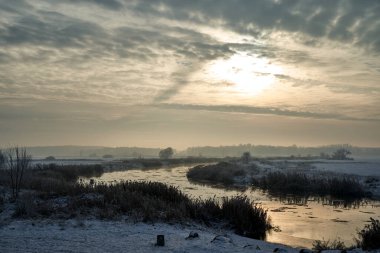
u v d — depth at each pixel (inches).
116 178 1980.8
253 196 1291.8
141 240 495.8
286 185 1519.4
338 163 3462.1
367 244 542.6
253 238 651.5
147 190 877.2
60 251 425.1
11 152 1065.5
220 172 1978.3
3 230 559.2
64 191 881.5
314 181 1528.1
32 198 764.6
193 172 2194.9
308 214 947.3
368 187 1425.9
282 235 688.4
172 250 433.7
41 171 1779.0
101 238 506.6
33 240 488.1
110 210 698.2
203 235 559.8
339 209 1034.7
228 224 713.0
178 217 682.8
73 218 657.0
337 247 546.3
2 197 829.2
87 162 3567.9
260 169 2274.9
